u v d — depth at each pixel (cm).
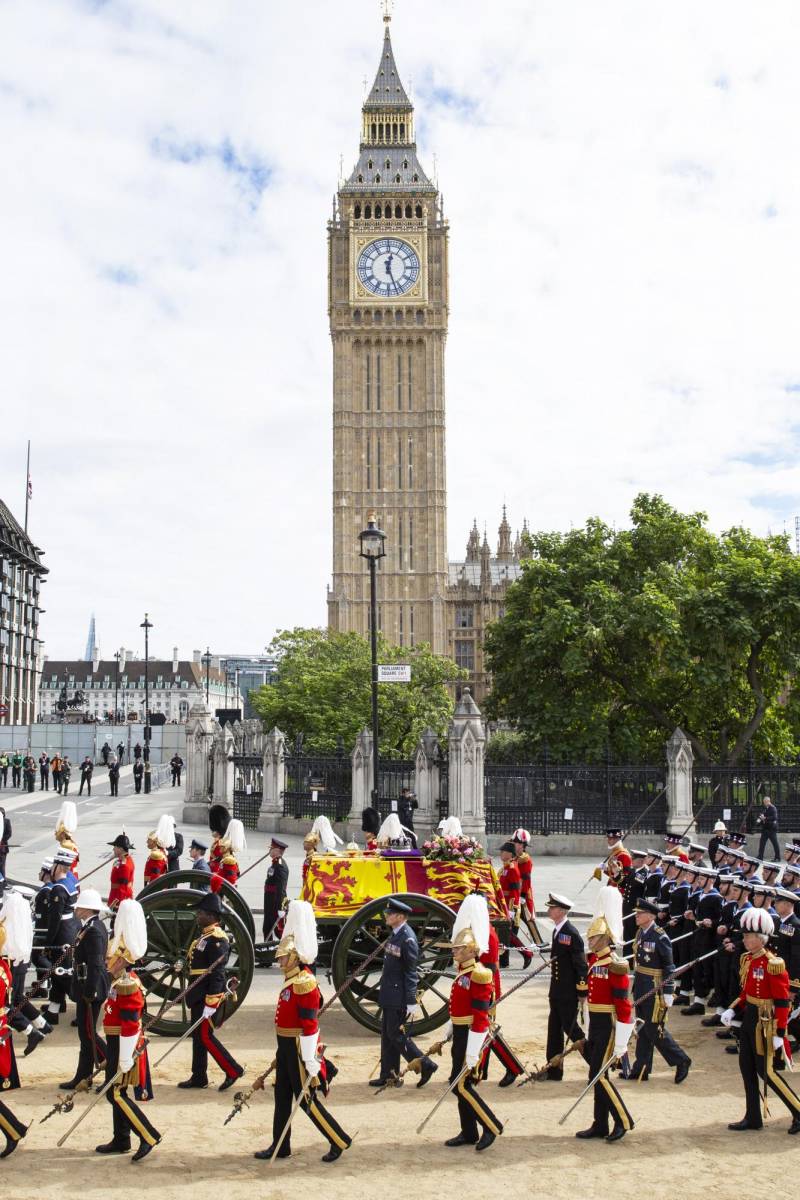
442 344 12281
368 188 12244
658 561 4744
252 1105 1302
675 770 3884
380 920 1698
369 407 12244
